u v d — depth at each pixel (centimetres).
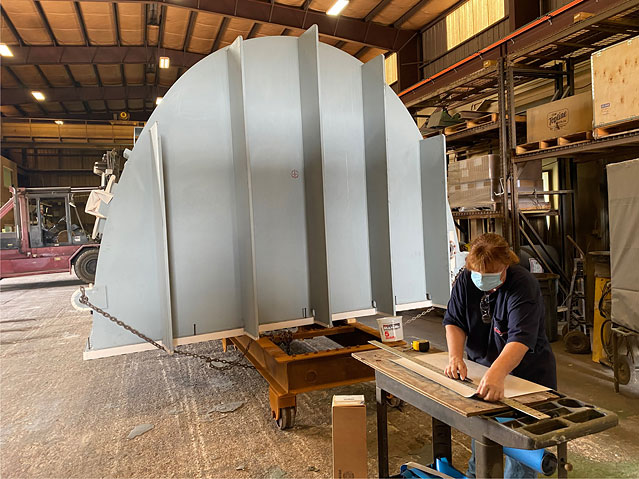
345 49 1308
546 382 201
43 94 1666
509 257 188
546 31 598
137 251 327
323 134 363
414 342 247
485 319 205
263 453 291
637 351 382
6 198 1850
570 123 512
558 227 696
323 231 336
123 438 321
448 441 233
